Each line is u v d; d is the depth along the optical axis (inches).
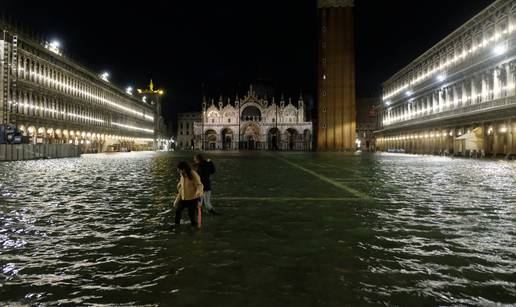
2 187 740.0
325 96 4461.1
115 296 225.6
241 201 575.5
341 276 256.5
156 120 6461.6
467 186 770.2
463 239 351.6
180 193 407.8
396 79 4448.8
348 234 370.9
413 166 1456.7
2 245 331.6
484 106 2336.4
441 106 3117.6
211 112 5861.2
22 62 2459.4
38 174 1042.1
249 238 356.5
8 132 1904.5
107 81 4178.2
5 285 242.8
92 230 388.5
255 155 2987.2
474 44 2637.8
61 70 3068.4
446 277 254.7
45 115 2770.7
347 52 4426.7
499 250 316.5
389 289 235.0
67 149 2374.5
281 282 245.9
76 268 273.4
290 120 5816.9
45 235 367.2
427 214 471.2
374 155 3043.8
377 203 556.4
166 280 249.9
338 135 4431.6
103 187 748.0
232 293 228.7
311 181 874.1
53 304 215.5
